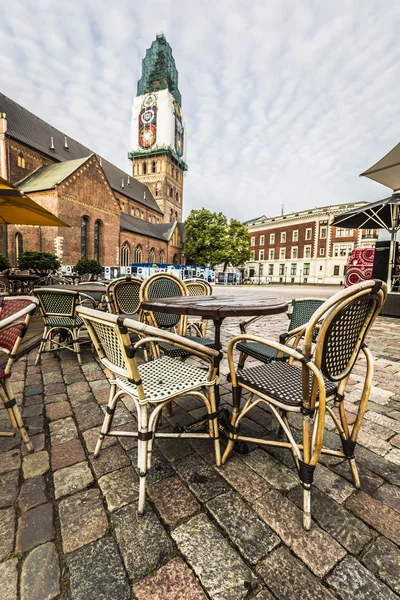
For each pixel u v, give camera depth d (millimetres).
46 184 22453
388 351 4246
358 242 35906
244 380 1664
